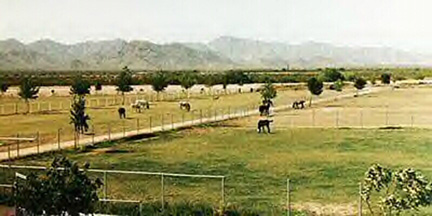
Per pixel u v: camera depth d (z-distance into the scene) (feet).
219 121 215.51
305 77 586.45
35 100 324.80
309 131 188.24
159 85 348.18
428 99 318.86
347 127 197.36
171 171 122.83
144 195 99.91
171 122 212.43
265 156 142.20
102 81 535.19
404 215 83.15
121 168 126.52
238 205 91.20
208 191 103.30
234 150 151.74
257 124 205.16
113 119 223.51
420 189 75.56
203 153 147.43
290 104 297.12
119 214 86.63
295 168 126.00
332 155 142.51
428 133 179.63
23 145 159.94
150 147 157.48
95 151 150.51
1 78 557.74
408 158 137.28
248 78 548.31
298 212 87.81
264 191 103.09
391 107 270.67
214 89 452.35
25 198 64.18
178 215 85.40
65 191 63.77
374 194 93.20
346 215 86.43
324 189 104.22
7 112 252.01
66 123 209.36
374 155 141.59
